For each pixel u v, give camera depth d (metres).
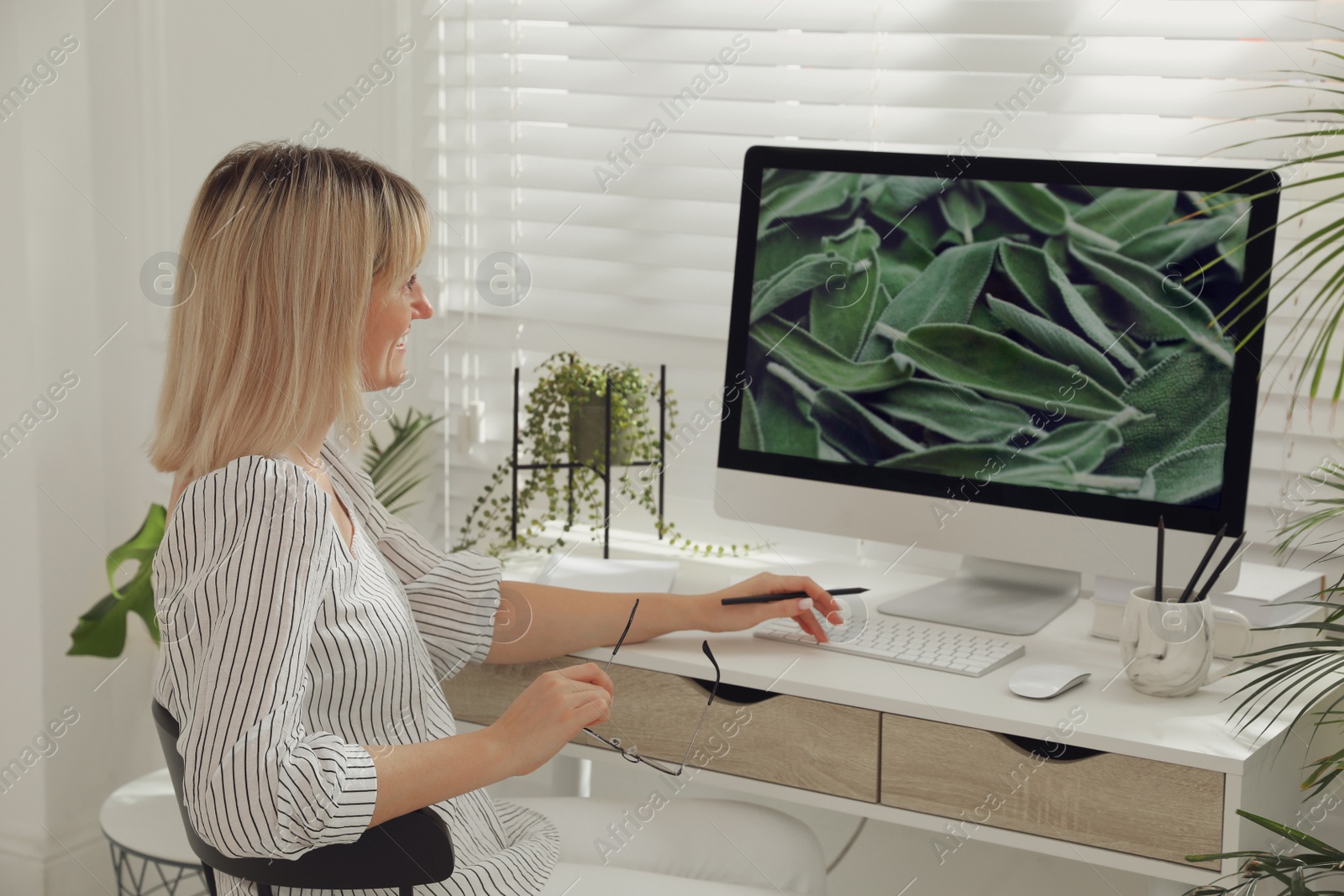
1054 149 1.72
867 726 1.28
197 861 1.60
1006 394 1.47
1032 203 1.45
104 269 2.33
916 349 1.52
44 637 2.25
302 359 1.06
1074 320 1.42
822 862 1.36
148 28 2.29
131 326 2.38
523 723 1.09
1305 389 1.60
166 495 2.40
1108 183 1.40
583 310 2.09
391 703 1.14
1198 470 1.36
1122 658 1.29
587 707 1.12
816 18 1.84
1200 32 1.61
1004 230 1.46
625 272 2.06
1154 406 1.38
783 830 1.36
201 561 0.99
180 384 1.08
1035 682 1.27
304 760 0.95
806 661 1.38
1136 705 1.24
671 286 2.01
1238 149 1.62
